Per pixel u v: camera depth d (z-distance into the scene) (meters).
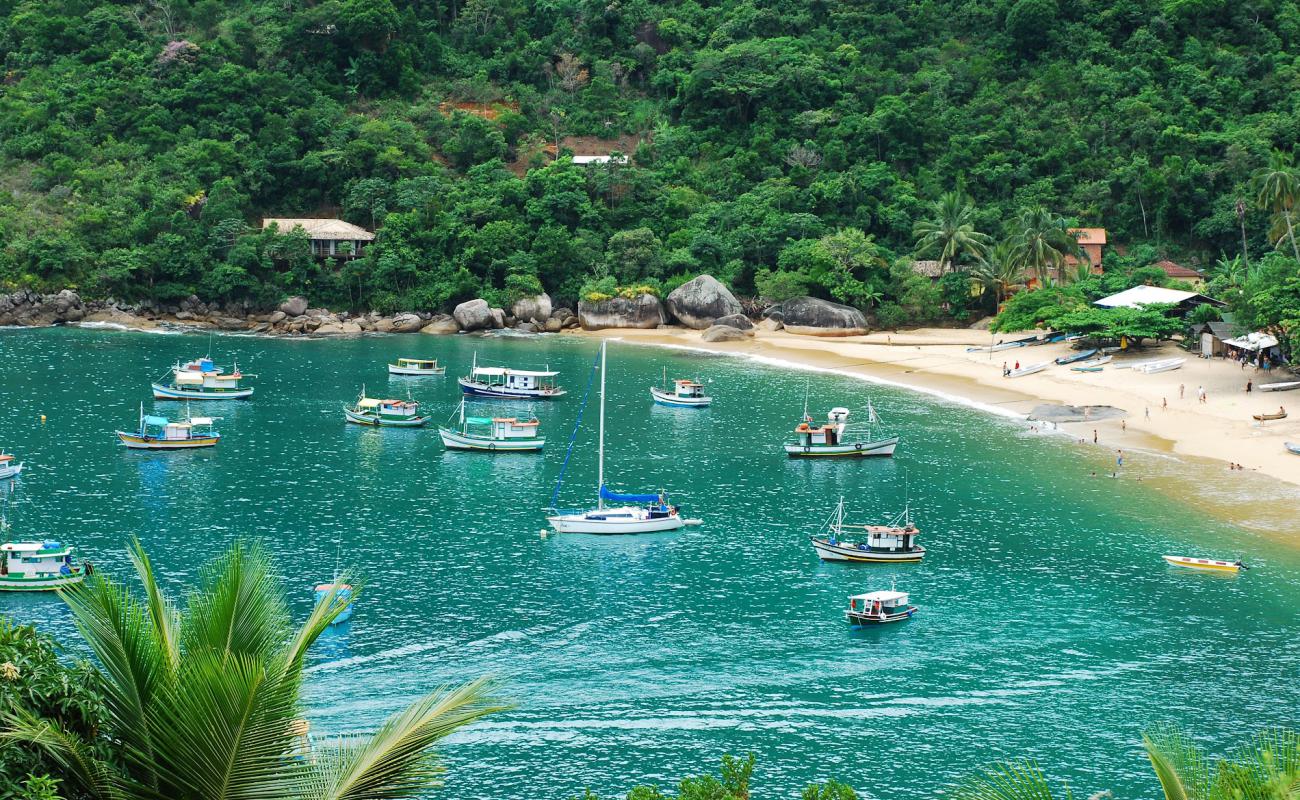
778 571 86.56
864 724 62.59
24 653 22.86
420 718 22.69
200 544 90.00
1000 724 62.59
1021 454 120.81
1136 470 113.06
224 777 21.16
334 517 98.69
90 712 22.27
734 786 34.47
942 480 111.38
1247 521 96.44
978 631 74.88
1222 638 73.31
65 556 82.12
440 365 178.12
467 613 77.31
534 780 56.78
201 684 20.69
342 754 22.56
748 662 70.25
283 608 23.25
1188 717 63.06
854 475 114.19
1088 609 78.31
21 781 20.75
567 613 77.62
